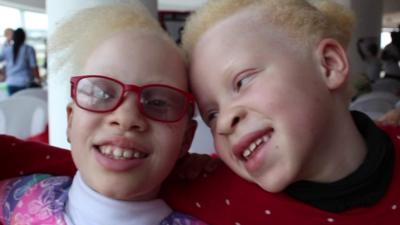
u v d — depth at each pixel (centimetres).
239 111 73
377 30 562
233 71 74
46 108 248
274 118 71
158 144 74
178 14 511
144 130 73
